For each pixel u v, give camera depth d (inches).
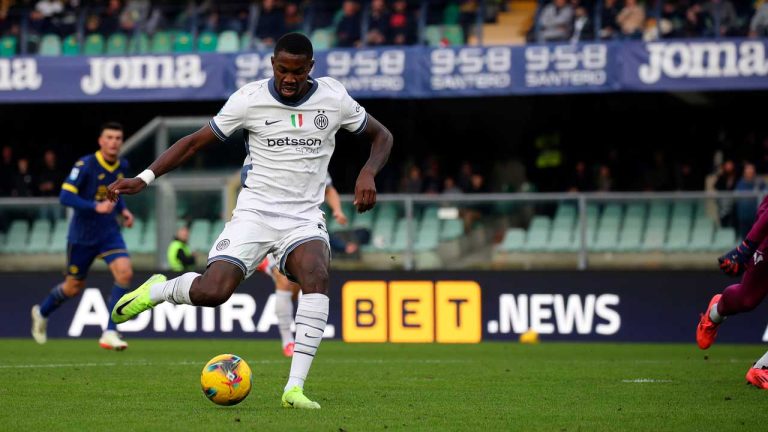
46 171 2923.2
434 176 2842.0
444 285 2278.5
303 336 981.2
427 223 2340.1
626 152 2992.1
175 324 2320.4
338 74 2608.3
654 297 2235.5
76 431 842.2
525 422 911.0
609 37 2669.8
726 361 1675.7
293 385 984.9
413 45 2770.7
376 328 2287.2
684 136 3171.8
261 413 948.0
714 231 2268.7
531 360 1706.4
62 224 2429.9
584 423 904.9
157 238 2463.1
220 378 973.8
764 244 1167.0
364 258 2343.8
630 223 2297.0
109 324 1771.7
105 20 2957.7
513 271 2266.2
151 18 2957.7
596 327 2249.0
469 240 2327.8
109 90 2659.9
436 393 1159.0
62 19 2947.8
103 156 1745.8
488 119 3230.8
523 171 3218.5
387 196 2348.7
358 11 2824.8
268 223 993.5
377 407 1014.4
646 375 1398.9
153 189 2472.9
